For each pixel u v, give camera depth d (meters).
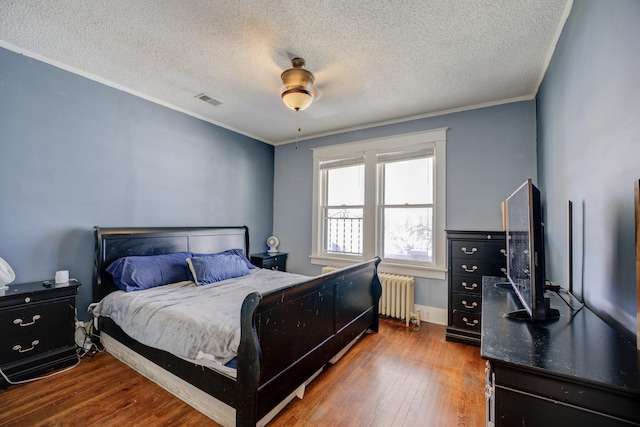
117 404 1.79
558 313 1.29
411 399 1.87
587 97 1.46
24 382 2.01
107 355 2.41
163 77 2.65
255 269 3.61
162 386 1.96
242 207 4.21
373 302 3.02
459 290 2.84
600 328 1.14
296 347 1.80
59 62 2.42
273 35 2.00
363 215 3.88
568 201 1.64
